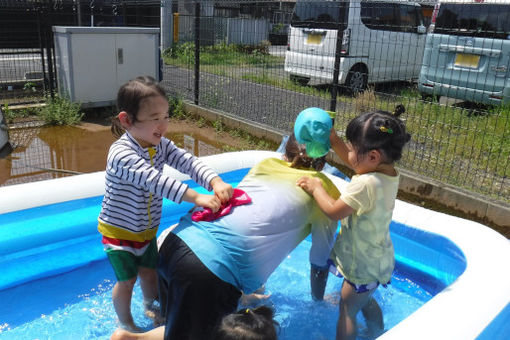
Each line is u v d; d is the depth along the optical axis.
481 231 3.09
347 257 2.39
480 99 6.52
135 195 2.30
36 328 2.62
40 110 7.00
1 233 3.14
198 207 2.33
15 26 7.54
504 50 6.15
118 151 2.26
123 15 9.48
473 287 2.46
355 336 2.41
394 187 2.29
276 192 2.27
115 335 2.13
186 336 2.11
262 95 7.52
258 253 2.14
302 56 7.91
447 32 6.77
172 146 2.57
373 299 2.69
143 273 2.57
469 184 4.60
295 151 2.47
